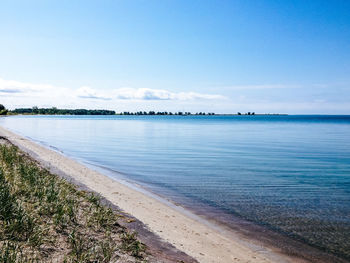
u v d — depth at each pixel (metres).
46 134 68.88
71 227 7.98
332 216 13.06
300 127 131.50
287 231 11.12
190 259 7.80
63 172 19.28
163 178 21.23
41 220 7.82
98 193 14.12
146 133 81.06
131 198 14.45
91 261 6.25
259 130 103.75
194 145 49.19
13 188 9.77
